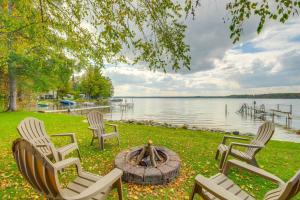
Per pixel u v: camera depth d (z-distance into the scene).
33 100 21.56
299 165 4.55
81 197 1.73
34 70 14.51
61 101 43.69
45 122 10.55
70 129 8.61
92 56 4.80
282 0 2.12
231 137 4.60
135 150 4.29
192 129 10.66
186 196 3.01
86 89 47.91
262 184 3.45
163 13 3.14
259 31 2.35
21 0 4.26
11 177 3.55
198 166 4.28
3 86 16.75
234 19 2.45
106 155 4.96
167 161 3.85
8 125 9.28
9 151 5.18
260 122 20.89
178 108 46.72
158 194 3.06
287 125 18.59
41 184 1.79
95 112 5.99
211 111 36.75
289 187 1.58
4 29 5.73
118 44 3.44
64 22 4.28
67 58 9.37
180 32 3.25
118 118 23.27
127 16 3.17
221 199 1.85
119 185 2.40
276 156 5.28
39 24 4.71
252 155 3.78
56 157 3.66
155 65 3.54
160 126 11.54
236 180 3.59
